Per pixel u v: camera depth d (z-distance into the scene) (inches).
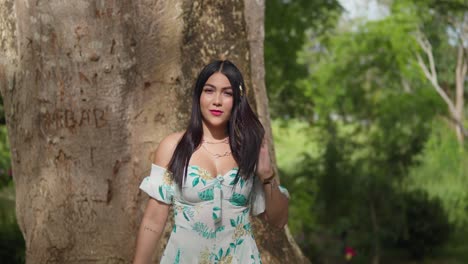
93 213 171.0
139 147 170.2
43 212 174.6
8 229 382.0
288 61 503.8
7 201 475.2
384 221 582.9
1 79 181.0
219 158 128.3
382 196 575.2
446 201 700.7
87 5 164.4
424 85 799.1
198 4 177.2
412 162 587.5
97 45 165.3
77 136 168.9
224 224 127.3
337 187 570.3
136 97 169.6
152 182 129.1
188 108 174.9
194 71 176.4
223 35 181.0
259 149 129.6
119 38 166.2
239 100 128.9
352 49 683.4
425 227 619.5
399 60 685.3
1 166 487.5
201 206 126.3
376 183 573.0
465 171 758.5
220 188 126.6
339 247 583.2
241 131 128.8
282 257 182.9
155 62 170.9
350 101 683.4
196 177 125.8
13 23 178.1
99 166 169.6
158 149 131.1
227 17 182.4
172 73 172.7
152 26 169.8
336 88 677.3
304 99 546.0
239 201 128.6
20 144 178.7
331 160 577.9
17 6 172.6
